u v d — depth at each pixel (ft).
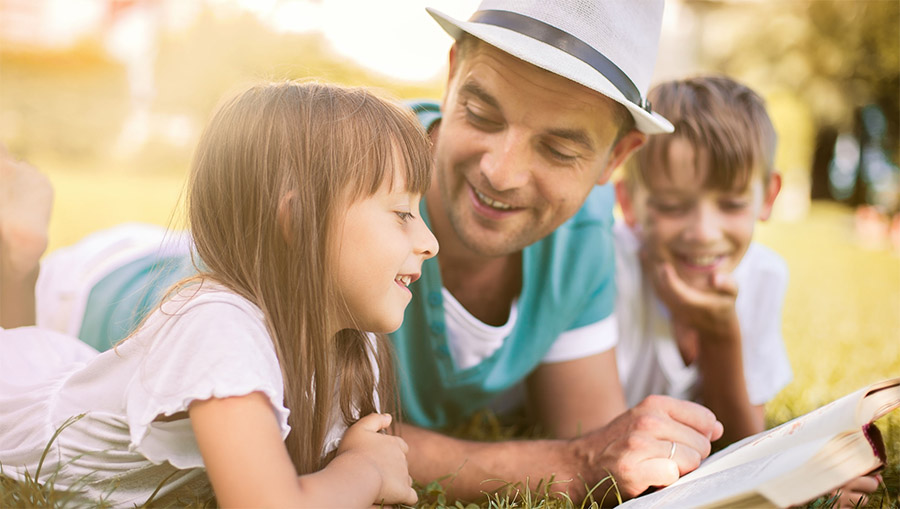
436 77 37.24
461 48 6.36
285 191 4.82
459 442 6.16
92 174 37.06
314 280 4.80
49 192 7.40
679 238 8.07
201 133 5.22
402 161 5.02
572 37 5.82
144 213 21.95
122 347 4.96
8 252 7.08
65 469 5.13
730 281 7.81
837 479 4.09
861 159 51.70
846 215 48.78
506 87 5.81
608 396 7.66
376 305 4.99
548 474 5.80
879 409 4.39
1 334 6.32
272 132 4.89
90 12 41.52
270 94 5.06
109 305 7.73
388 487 4.89
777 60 51.11
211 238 4.97
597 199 7.68
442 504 5.57
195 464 4.74
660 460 5.40
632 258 8.50
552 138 5.87
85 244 8.43
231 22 38.83
